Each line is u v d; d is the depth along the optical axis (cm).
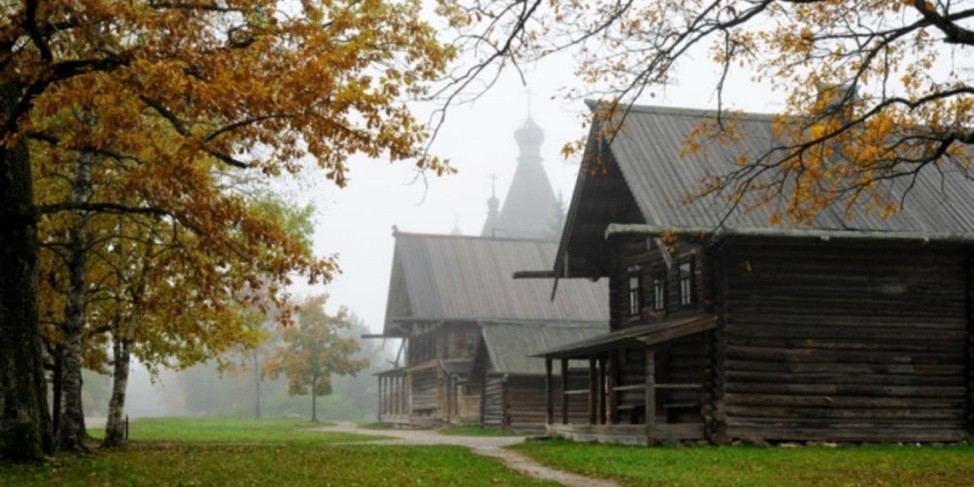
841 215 3134
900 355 3159
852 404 3102
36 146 2686
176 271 2666
